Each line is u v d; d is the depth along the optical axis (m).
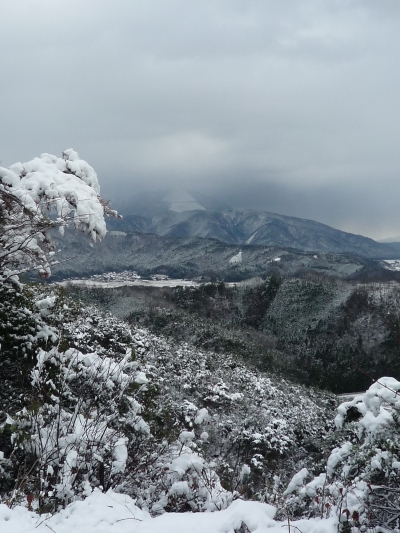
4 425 4.53
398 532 3.27
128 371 6.12
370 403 4.35
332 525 3.21
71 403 5.25
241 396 16.33
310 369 49.72
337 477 4.27
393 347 53.59
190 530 2.85
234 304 70.06
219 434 12.13
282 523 3.03
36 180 6.50
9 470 4.44
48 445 4.23
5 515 2.87
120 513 3.10
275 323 66.00
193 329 50.47
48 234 6.60
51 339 6.92
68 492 3.66
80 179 7.15
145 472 4.65
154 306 56.88
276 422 14.44
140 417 5.30
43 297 7.86
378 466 3.94
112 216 7.58
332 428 16.56
